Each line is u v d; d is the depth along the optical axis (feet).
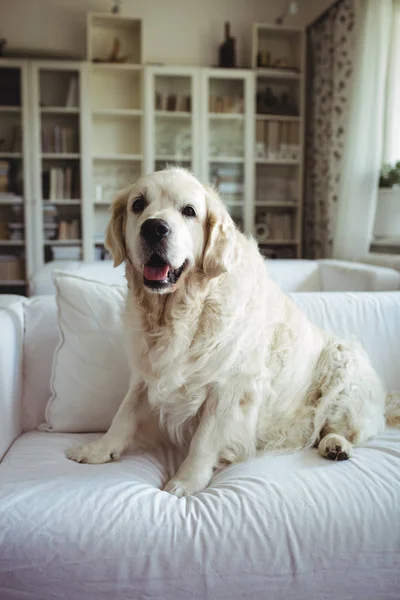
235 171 17.10
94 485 3.86
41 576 3.26
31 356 5.59
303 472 4.12
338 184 14.76
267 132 17.04
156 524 3.43
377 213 13.16
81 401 5.28
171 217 4.33
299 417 5.19
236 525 3.44
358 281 9.98
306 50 17.17
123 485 3.90
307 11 17.34
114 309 5.46
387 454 4.58
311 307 6.37
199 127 16.63
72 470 4.19
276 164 17.43
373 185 12.68
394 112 13.05
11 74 15.93
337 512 3.55
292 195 17.54
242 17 17.62
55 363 5.37
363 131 12.79
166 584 3.25
